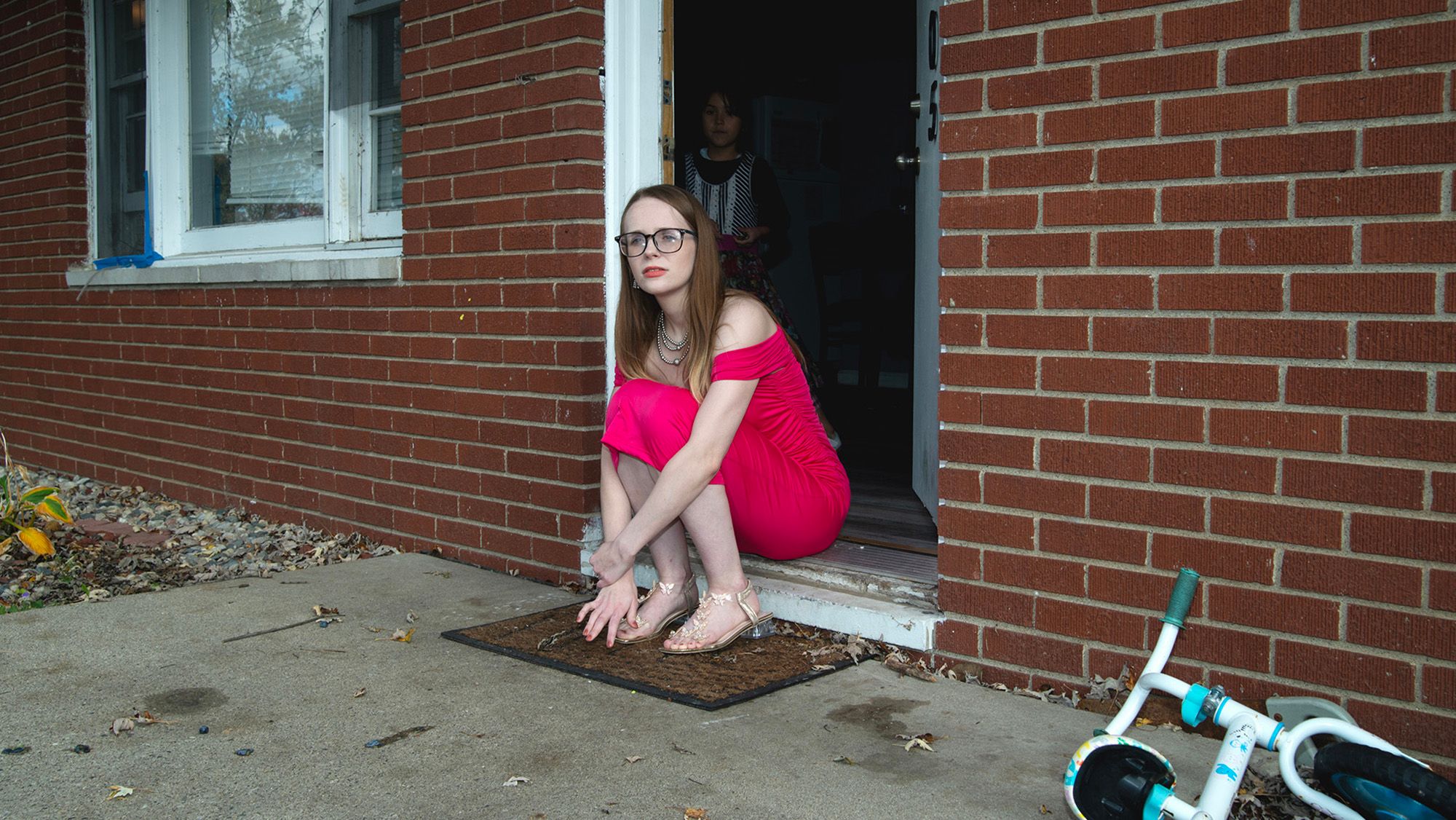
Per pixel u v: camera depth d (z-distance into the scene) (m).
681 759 2.39
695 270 2.93
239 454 5.29
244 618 3.46
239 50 5.41
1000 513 2.85
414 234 4.36
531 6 3.84
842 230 8.10
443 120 4.20
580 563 3.82
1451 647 2.25
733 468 3.09
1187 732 2.56
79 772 2.33
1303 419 2.40
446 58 4.16
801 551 3.39
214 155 5.65
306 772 2.33
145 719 2.61
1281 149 2.39
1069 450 2.72
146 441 5.86
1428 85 2.22
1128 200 2.60
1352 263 2.33
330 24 4.88
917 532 3.87
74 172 6.31
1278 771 2.31
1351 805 1.77
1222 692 1.91
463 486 4.23
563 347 3.82
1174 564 2.59
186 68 5.77
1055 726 2.59
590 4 3.73
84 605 3.60
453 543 4.29
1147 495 2.62
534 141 3.86
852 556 3.50
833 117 8.88
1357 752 1.70
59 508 4.65
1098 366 2.67
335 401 4.76
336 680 2.89
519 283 3.96
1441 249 2.23
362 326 4.61
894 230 7.93
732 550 3.08
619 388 3.13
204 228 5.74
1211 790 1.79
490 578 3.98
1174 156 2.53
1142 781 1.84
